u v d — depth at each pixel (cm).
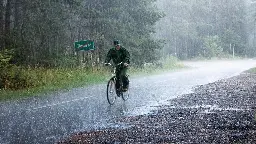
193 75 4444
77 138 1073
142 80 3556
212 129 1181
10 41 3447
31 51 3616
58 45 4019
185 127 1215
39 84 2673
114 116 1462
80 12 4428
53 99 2005
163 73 4947
